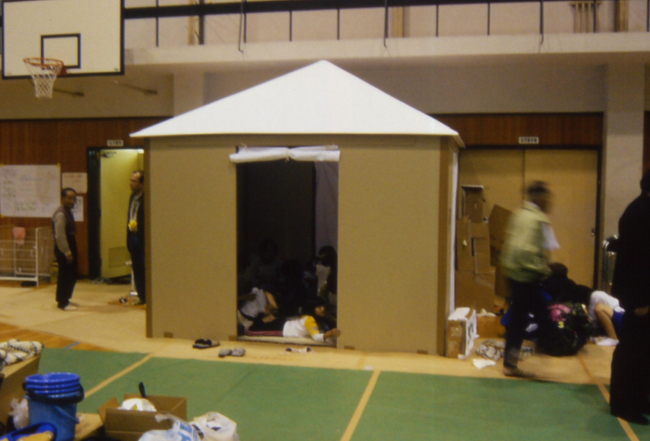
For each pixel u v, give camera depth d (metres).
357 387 4.54
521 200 7.91
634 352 3.96
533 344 5.64
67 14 7.88
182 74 8.49
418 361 5.21
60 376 3.05
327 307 5.96
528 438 3.67
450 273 5.69
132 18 8.41
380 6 7.63
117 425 3.14
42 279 9.32
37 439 2.74
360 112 5.56
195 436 2.97
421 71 8.00
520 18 7.98
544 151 7.82
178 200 5.81
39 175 9.59
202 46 7.78
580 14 7.84
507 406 4.19
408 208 5.37
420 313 5.38
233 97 6.02
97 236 9.58
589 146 7.68
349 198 5.45
